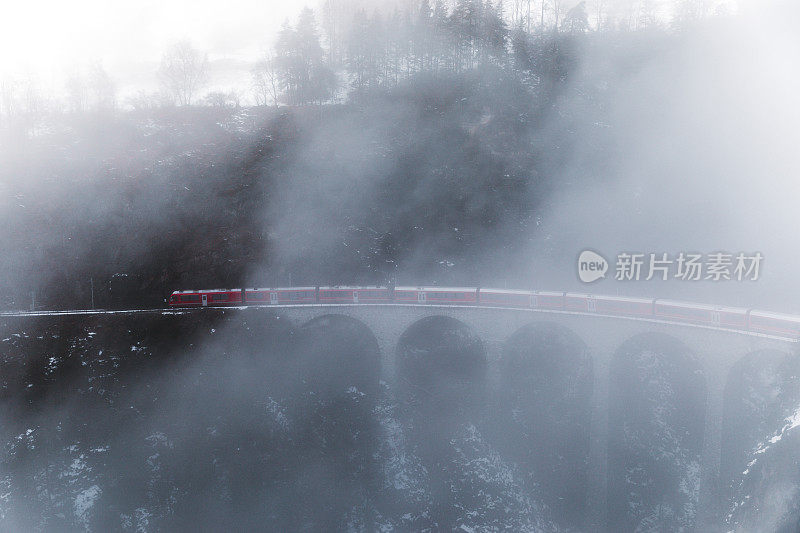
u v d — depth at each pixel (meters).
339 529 59.66
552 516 62.19
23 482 56.19
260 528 58.12
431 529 60.72
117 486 57.09
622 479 63.75
